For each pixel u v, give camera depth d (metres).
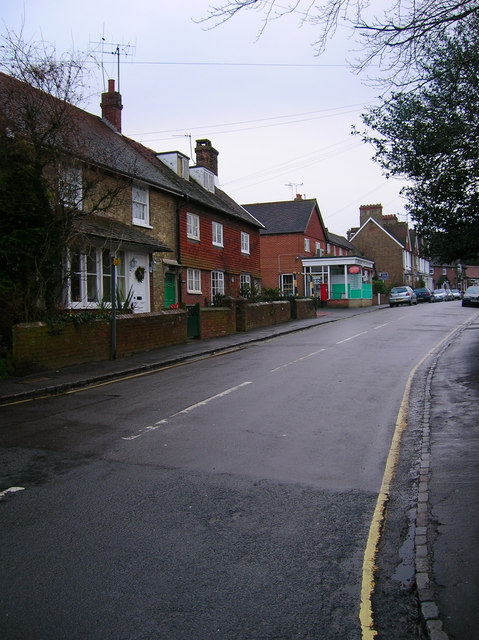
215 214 27.09
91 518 4.73
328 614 3.35
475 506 4.80
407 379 11.62
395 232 67.25
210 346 17.81
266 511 4.88
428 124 11.36
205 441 7.09
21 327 12.12
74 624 3.26
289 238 43.81
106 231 16.08
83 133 19.03
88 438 7.30
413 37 6.74
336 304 42.84
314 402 9.38
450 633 3.06
